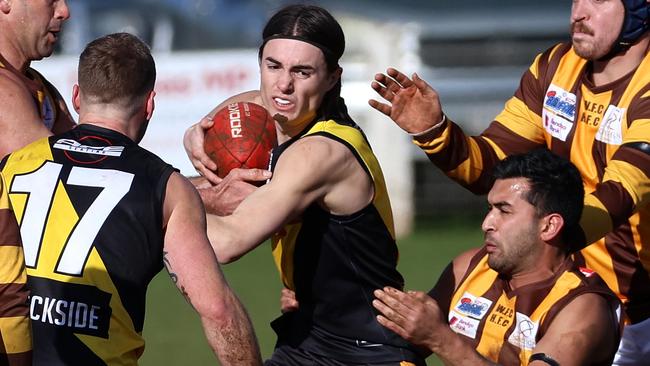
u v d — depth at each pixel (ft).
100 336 41.70
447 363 44.88
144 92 44.91
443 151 54.39
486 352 48.96
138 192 42.55
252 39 162.61
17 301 38.75
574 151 57.98
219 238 47.06
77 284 41.73
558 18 153.58
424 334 44.29
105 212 42.27
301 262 50.57
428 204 151.33
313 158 48.26
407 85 53.16
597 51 55.52
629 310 58.90
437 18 153.89
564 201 47.11
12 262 38.81
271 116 50.96
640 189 52.16
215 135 52.39
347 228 49.62
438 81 151.94
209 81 144.05
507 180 47.65
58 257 41.98
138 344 42.63
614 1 54.85
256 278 122.11
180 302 114.11
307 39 49.03
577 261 59.41
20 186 43.16
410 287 107.04
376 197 50.11
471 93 152.05
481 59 152.87
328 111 50.78
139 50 44.86
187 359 87.56
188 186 43.37
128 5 161.99
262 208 47.91
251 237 47.52
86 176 42.93
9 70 57.93
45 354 41.50
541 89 59.47
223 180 50.96
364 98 149.38
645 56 56.03
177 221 42.42
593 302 46.52
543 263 47.88
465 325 49.85
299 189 48.08
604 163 56.90
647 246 57.47
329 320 51.01
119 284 41.98
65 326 41.57
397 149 148.77
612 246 58.08
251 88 144.15
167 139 143.84
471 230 148.46
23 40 58.18
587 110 57.26
